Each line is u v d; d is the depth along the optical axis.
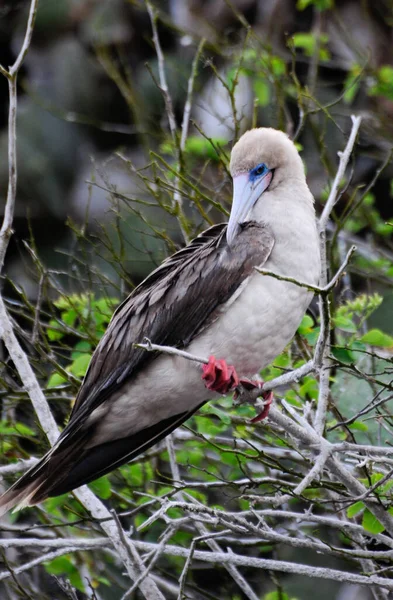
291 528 11.49
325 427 10.36
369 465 10.02
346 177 17.05
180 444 12.59
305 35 15.95
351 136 10.89
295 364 12.03
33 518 13.77
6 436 12.36
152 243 15.19
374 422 11.57
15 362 10.12
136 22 19.05
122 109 19.12
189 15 18.55
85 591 11.42
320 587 13.06
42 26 19.66
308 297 10.21
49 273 13.30
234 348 10.12
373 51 18.08
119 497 11.74
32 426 13.88
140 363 10.21
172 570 13.16
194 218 13.77
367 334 10.77
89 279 12.38
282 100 13.65
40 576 12.89
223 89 16.47
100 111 19.08
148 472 12.39
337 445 9.23
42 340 13.12
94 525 12.05
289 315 10.11
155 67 17.44
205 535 9.05
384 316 13.68
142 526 8.79
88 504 10.13
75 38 19.55
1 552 11.45
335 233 12.09
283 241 10.12
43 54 19.61
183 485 10.45
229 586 12.95
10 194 10.10
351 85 14.12
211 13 18.42
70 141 18.58
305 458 10.43
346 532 10.45
